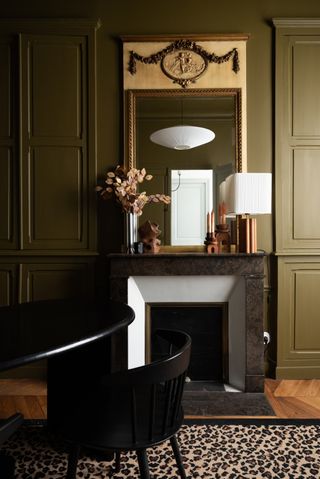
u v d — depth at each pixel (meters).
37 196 3.08
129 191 2.88
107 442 1.28
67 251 3.07
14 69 3.08
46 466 1.87
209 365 2.92
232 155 3.10
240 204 2.72
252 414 2.42
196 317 2.92
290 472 1.82
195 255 2.74
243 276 2.78
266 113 3.09
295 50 3.06
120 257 2.77
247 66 3.10
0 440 0.94
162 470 1.83
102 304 1.88
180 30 3.11
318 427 2.24
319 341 3.06
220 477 1.78
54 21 3.05
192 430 2.20
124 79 3.08
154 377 1.24
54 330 1.40
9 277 3.09
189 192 3.11
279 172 3.05
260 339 2.74
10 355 1.13
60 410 1.52
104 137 3.12
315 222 3.06
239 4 3.11
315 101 3.06
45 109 3.08
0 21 3.04
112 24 3.11
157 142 3.10
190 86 3.09
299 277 3.05
